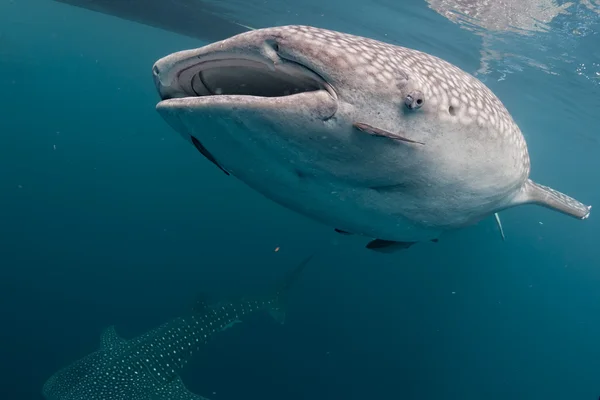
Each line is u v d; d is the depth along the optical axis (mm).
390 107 2037
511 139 2752
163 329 7727
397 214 2670
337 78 1914
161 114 2336
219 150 2348
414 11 12781
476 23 12617
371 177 2297
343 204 2570
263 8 15734
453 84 2445
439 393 16641
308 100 1910
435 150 2291
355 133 2031
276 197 2787
